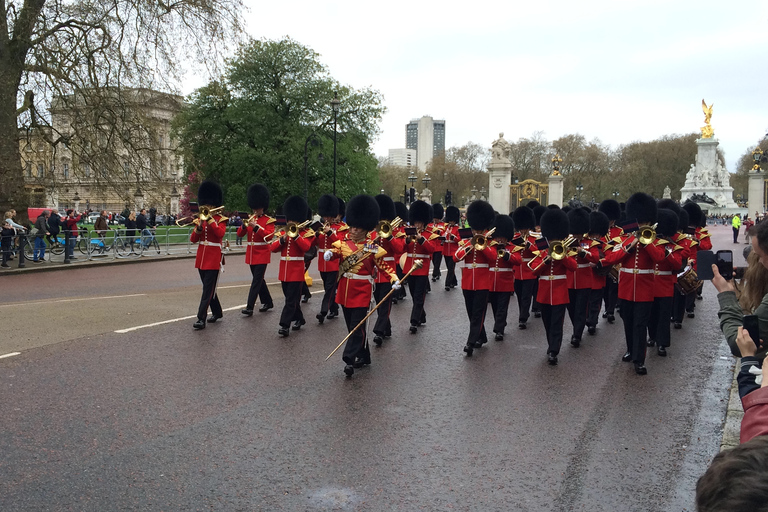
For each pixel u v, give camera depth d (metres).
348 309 8.12
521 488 4.86
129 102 22.61
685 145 97.06
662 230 9.26
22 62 21.83
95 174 23.11
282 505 4.52
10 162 22.11
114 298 13.37
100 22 21.89
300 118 42.38
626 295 8.60
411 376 7.93
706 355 9.53
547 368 8.55
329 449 5.53
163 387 7.12
